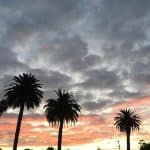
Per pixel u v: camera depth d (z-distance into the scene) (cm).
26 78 6272
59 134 6706
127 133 8875
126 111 8969
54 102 6838
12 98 6122
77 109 6906
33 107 6225
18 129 6028
